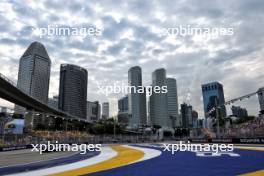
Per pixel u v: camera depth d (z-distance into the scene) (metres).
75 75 173.25
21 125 56.28
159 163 10.91
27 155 20.59
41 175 8.43
